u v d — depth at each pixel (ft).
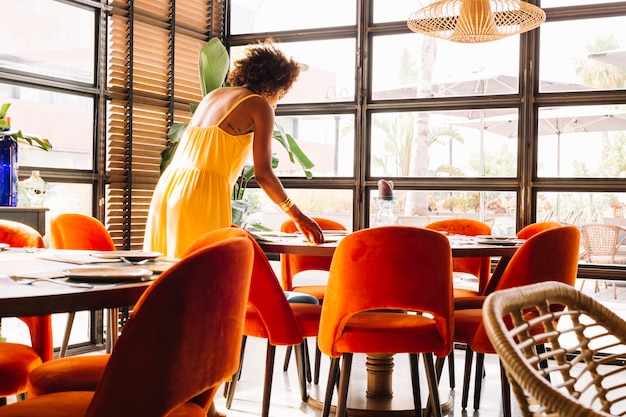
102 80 14.97
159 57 16.06
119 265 5.49
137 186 15.62
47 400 4.72
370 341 8.27
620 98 14.79
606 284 17.02
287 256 12.69
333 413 10.59
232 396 10.77
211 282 3.81
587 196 15.33
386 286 7.96
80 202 14.83
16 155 11.07
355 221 16.75
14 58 13.78
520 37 15.44
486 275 13.05
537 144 15.49
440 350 8.32
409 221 17.70
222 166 8.85
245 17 17.92
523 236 12.67
